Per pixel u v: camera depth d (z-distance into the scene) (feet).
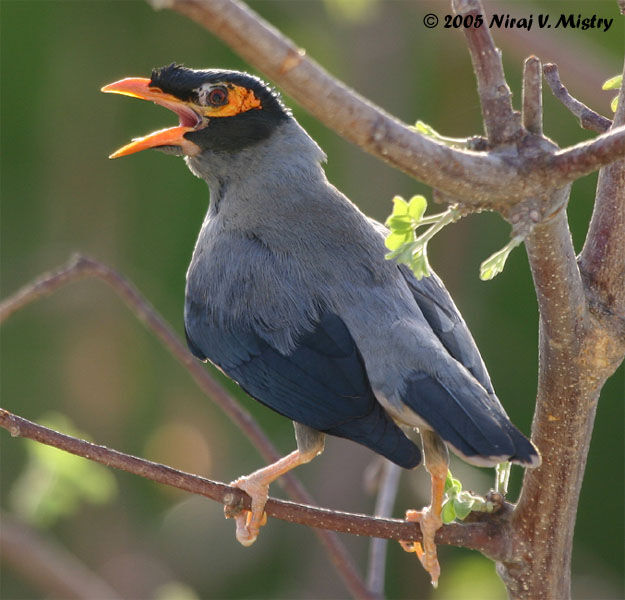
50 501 33.65
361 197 53.06
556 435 20.52
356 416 23.08
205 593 54.70
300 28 53.83
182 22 54.85
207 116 27.45
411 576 52.90
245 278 25.76
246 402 54.24
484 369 24.12
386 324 23.58
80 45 55.42
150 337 56.49
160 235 56.03
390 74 53.67
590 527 55.42
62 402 56.08
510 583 21.93
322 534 26.32
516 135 16.39
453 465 48.01
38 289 27.71
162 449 55.88
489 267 16.35
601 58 49.26
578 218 51.90
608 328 19.74
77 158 56.65
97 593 44.34
